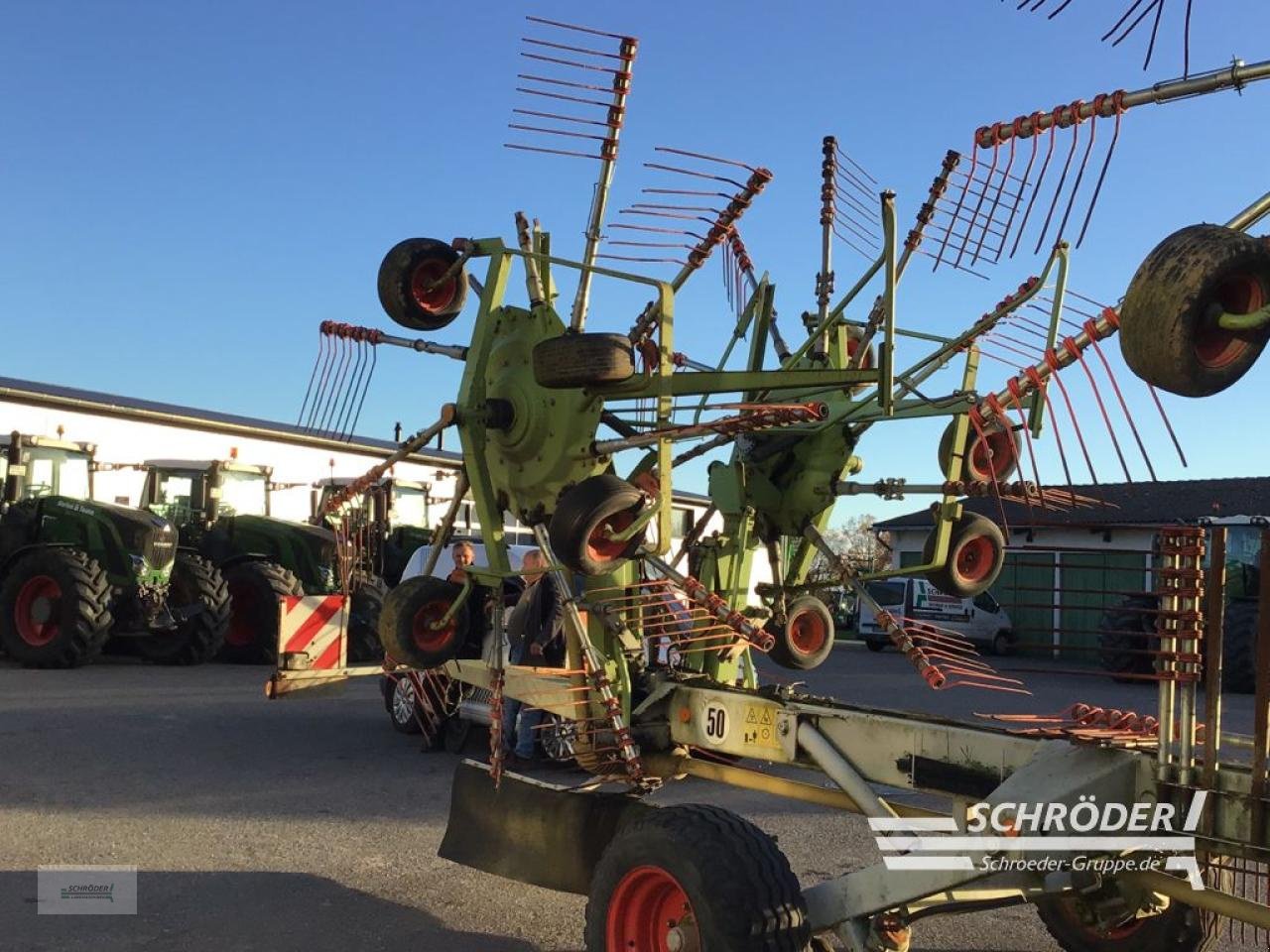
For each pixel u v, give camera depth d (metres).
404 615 4.14
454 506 4.40
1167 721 2.67
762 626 4.88
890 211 3.05
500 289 4.09
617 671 4.14
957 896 3.61
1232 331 2.37
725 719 3.89
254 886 4.68
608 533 3.41
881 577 4.69
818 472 4.74
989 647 17.95
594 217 4.12
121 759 7.15
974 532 4.48
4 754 7.09
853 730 3.47
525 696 4.29
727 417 3.40
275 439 23.28
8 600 12.09
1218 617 2.56
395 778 6.88
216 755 7.46
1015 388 3.55
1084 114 3.08
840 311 4.67
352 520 5.75
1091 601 6.18
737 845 3.00
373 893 4.63
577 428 3.77
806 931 2.95
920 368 4.59
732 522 4.88
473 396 4.02
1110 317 3.09
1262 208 2.70
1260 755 2.47
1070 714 3.96
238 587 13.99
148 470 14.85
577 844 3.76
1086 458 3.13
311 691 7.13
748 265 5.03
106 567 12.45
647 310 4.20
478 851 4.14
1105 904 3.35
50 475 13.55
